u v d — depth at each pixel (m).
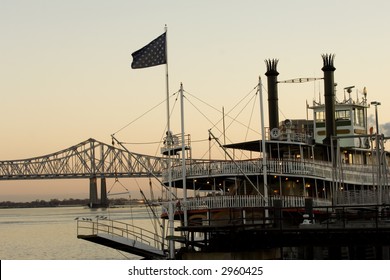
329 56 142.00
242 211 93.06
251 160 112.88
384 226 83.06
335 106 144.25
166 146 119.31
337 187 119.25
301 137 126.88
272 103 140.50
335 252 111.81
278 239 87.81
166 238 93.75
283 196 112.06
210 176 112.88
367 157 149.62
